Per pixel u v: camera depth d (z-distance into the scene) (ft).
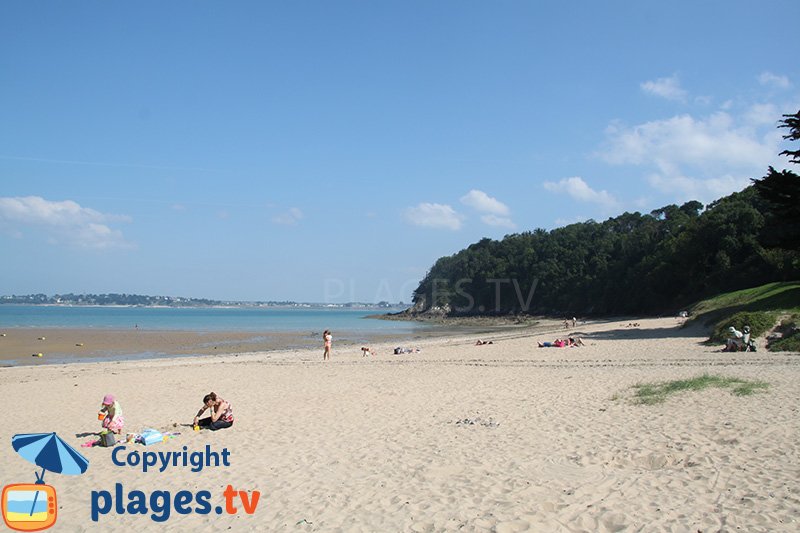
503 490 24.68
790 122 100.73
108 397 36.76
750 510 20.99
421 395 51.49
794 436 29.71
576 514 21.65
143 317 406.41
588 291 335.26
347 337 184.34
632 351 85.25
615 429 34.19
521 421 38.19
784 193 101.86
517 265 402.11
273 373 74.49
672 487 24.07
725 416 34.96
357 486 26.43
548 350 95.40
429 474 27.53
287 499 25.30
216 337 177.27
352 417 42.47
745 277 202.59
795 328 77.92
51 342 149.07
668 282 256.11
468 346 117.70
